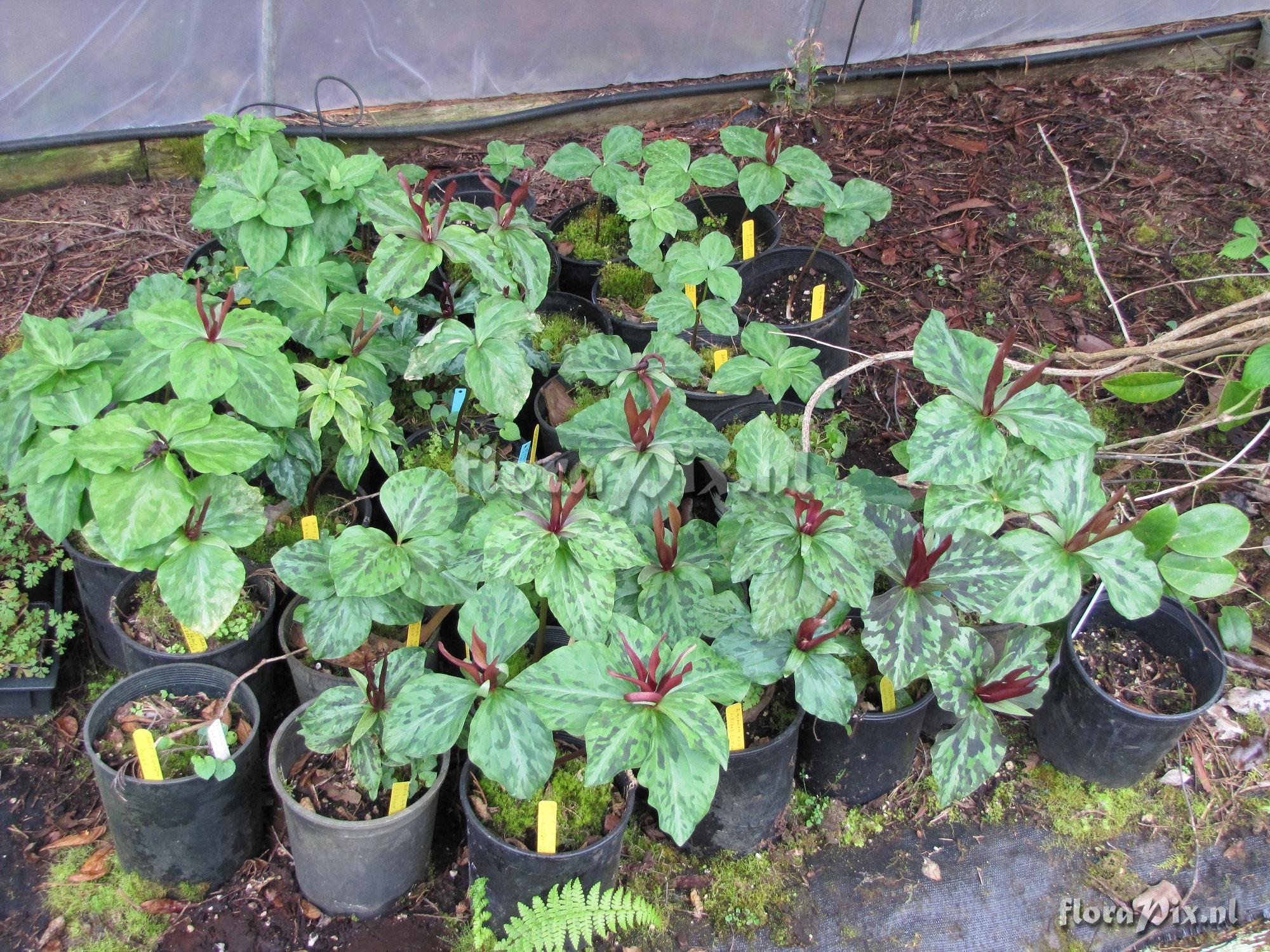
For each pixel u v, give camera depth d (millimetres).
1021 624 1189
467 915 1137
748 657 1105
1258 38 2312
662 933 1139
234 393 1162
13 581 1308
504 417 1336
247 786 1121
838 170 2049
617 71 2152
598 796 1102
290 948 1106
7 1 1681
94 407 1177
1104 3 2256
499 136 2113
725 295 1469
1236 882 1207
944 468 1080
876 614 1093
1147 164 2035
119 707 1143
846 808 1253
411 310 1482
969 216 1939
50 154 1876
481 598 1069
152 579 1251
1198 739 1316
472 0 1950
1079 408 1111
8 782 1227
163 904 1134
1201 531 1218
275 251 1346
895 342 1718
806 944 1143
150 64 1844
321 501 1394
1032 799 1273
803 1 2098
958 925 1166
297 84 1978
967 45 2279
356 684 1153
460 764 1192
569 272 1743
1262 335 1526
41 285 1678
